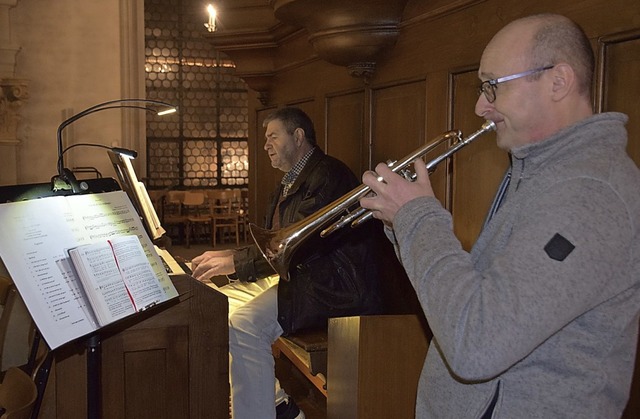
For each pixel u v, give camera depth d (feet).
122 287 6.02
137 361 7.37
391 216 4.28
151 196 33.37
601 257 3.37
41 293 5.39
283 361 13.79
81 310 5.60
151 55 35.91
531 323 3.31
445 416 4.15
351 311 9.30
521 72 3.95
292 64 14.65
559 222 3.44
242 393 9.00
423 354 7.79
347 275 9.34
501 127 4.27
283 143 10.17
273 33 15.05
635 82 6.19
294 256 9.14
